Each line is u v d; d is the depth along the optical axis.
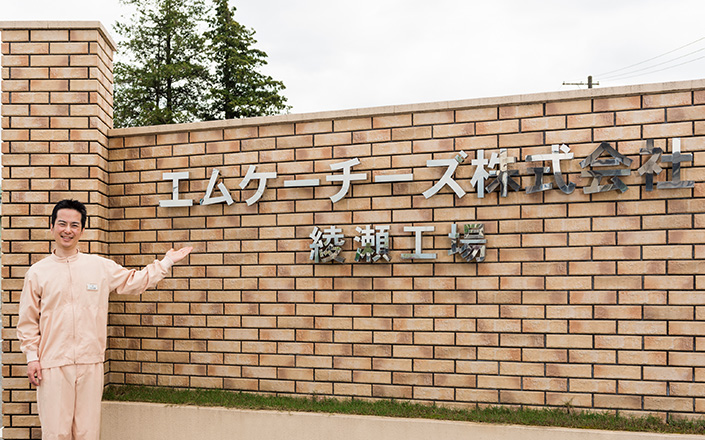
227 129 4.64
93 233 4.53
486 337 4.11
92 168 4.54
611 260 3.91
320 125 4.47
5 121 4.53
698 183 3.79
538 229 4.04
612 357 3.90
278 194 4.52
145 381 4.71
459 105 4.20
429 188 4.25
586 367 3.94
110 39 4.80
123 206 4.79
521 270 4.07
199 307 4.64
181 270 4.68
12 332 4.38
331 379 4.38
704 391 3.75
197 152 4.68
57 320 3.41
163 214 4.73
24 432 4.33
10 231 4.46
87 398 3.48
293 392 4.45
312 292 4.44
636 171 3.89
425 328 4.22
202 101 20.39
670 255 3.81
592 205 3.96
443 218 4.21
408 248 4.27
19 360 4.36
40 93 4.54
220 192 4.62
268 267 4.52
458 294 4.17
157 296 4.71
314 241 4.41
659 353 3.82
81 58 4.54
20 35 4.54
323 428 4.10
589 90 3.97
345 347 4.36
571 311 3.97
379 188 4.34
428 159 4.27
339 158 4.43
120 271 3.71
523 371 4.05
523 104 4.12
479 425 3.86
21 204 4.49
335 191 4.42
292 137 4.52
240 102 20.22
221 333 4.59
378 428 4.01
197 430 4.29
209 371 4.61
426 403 4.21
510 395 4.06
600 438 3.67
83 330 3.47
